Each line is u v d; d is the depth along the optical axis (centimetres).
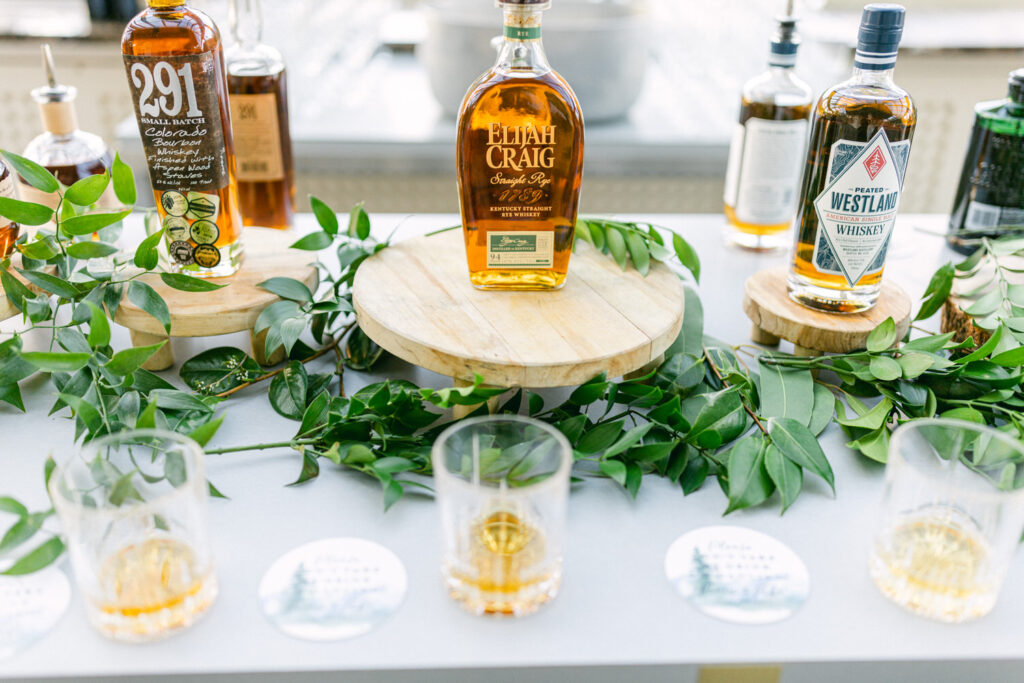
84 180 79
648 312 81
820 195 85
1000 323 78
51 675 58
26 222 76
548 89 78
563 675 60
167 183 84
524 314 80
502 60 79
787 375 84
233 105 104
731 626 62
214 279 89
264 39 209
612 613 63
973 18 213
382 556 67
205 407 77
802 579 66
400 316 79
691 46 231
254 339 89
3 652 59
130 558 61
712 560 68
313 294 91
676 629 62
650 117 202
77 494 62
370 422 76
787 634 62
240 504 72
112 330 96
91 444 62
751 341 96
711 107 208
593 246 95
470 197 81
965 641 62
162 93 80
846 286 87
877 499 74
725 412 77
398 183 197
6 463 75
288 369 84
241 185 108
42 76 202
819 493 75
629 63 175
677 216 131
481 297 83
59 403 79
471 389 71
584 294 84
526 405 86
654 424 76
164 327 82
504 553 62
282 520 71
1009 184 106
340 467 76
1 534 67
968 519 64
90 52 199
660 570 67
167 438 63
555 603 64
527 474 66
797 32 110
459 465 66
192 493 60
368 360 89
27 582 65
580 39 166
